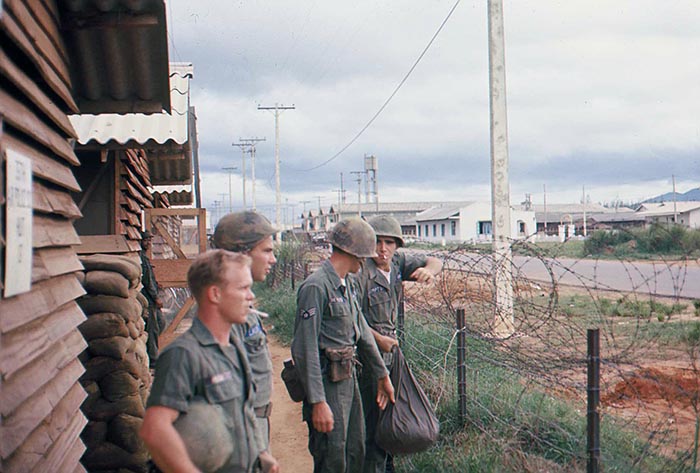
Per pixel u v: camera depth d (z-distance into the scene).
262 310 17.75
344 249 4.68
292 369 4.80
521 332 6.84
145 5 4.64
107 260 5.45
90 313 5.14
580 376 6.93
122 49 5.13
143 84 5.72
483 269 7.03
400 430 5.02
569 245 30.81
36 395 3.15
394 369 5.21
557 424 5.59
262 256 3.81
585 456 4.84
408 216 114.50
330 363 4.65
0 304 2.57
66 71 4.64
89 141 8.16
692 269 24.72
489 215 82.19
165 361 2.72
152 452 2.62
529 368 6.14
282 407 8.97
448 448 5.93
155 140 8.25
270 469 3.06
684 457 4.91
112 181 8.90
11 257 2.56
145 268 9.06
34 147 3.62
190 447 2.67
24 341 3.00
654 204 83.75
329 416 4.50
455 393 6.64
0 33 3.14
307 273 18.16
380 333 5.48
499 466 5.26
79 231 8.81
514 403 6.23
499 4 12.56
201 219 11.09
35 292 3.30
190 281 2.87
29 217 2.80
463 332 6.38
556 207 113.81
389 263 5.62
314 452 4.75
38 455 3.05
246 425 2.94
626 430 5.75
